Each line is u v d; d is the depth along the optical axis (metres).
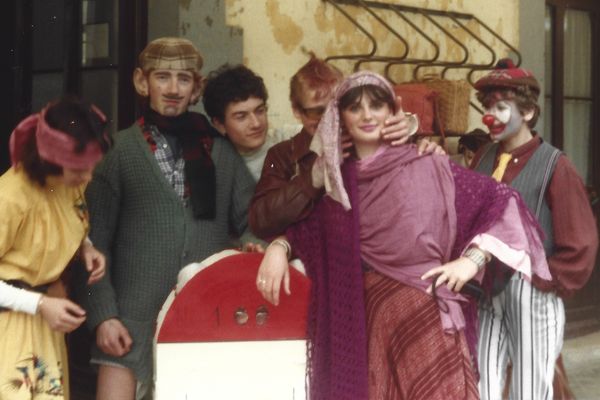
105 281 5.18
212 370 4.51
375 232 4.59
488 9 8.96
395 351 4.56
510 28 9.18
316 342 4.58
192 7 6.83
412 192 4.55
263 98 5.57
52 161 4.45
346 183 4.62
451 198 4.61
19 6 7.19
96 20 7.22
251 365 4.55
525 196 5.43
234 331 4.52
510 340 5.46
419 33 8.30
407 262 4.59
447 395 4.49
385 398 4.56
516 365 5.42
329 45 7.69
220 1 6.97
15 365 4.54
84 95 7.33
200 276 4.48
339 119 4.60
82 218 4.77
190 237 5.28
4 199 4.47
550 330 5.41
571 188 5.39
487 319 5.48
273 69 7.35
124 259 5.27
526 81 5.50
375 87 4.55
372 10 7.99
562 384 5.90
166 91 5.32
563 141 10.21
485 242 4.55
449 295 4.60
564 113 10.29
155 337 4.58
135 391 5.26
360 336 4.57
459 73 8.70
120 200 5.27
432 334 4.53
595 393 8.24
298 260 4.72
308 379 4.58
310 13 7.55
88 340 7.31
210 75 5.83
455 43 8.66
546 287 5.36
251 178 5.54
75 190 4.75
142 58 5.38
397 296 4.58
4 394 4.52
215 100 5.54
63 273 4.82
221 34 6.98
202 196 5.32
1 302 4.53
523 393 5.39
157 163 5.28
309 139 5.11
